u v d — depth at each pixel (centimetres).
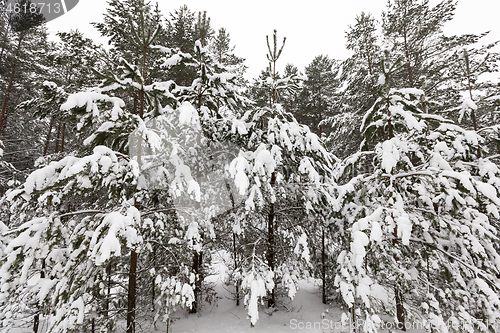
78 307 402
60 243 485
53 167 407
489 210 535
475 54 973
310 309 755
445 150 539
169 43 1131
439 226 580
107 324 489
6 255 405
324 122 1310
